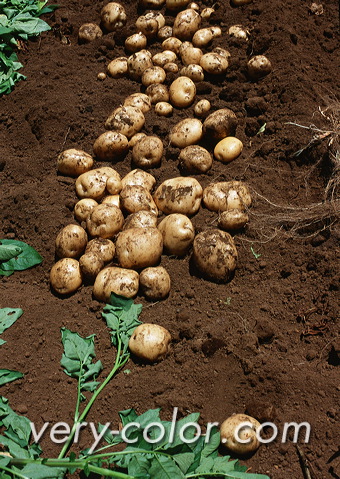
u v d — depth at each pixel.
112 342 1.30
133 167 1.63
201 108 1.68
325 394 1.22
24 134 1.75
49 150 1.69
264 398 1.23
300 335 1.32
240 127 1.68
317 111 1.66
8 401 1.23
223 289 1.40
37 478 1.07
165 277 1.37
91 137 1.71
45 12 2.08
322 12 1.95
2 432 1.18
